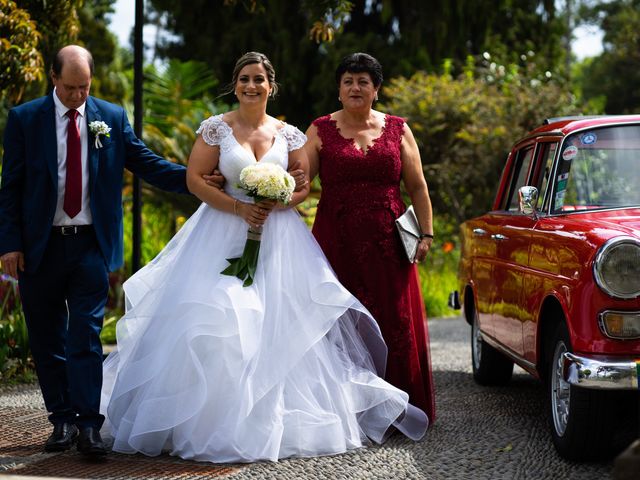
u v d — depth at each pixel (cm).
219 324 441
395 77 2011
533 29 2206
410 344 514
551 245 468
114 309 971
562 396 451
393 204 519
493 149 1502
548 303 470
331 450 457
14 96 729
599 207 489
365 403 483
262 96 488
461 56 2102
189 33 2247
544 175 539
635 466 273
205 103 1455
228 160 480
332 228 521
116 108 469
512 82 1622
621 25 4103
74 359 438
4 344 707
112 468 421
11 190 445
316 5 768
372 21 2277
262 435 440
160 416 439
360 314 506
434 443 484
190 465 430
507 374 653
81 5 806
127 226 1066
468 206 1606
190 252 479
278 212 488
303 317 463
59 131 445
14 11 703
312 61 2166
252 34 2164
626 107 4041
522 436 500
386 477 414
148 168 481
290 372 460
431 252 1477
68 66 432
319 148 526
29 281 448
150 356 458
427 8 2108
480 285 626
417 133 1547
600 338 407
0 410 568
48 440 456
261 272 469
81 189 445
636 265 404
